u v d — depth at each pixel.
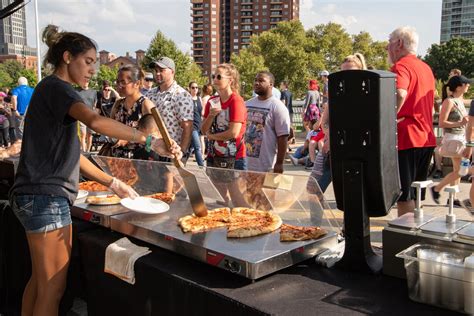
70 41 1.96
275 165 3.79
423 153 2.93
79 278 2.32
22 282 2.66
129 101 3.31
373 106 1.57
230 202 2.29
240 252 1.67
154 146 1.97
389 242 1.62
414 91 2.81
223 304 1.50
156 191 2.59
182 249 1.82
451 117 5.45
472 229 1.50
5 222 2.67
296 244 1.76
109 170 2.85
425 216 1.69
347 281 1.62
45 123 1.91
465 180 6.77
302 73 74.81
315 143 7.57
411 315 1.36
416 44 2.92
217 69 3.71
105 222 2.25
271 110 3.75
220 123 3.82
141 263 1.83
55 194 1.93
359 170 1.63
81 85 2.05
